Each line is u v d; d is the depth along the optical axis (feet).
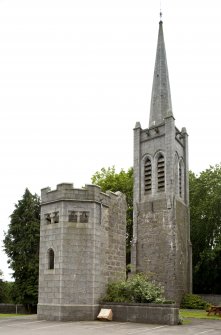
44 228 79.41
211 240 163.73
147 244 139.33
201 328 64.75
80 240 75.31
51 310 73.46
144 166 149.28
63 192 76.95
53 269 75.20
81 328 61.31
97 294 74.49
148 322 68.95
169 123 143.84
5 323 69.31
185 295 132.87
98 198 78.84
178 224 138.10
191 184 172.96
